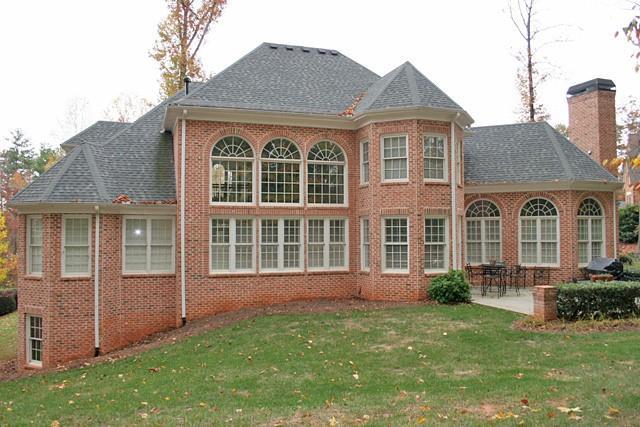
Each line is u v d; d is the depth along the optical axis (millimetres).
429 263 20500
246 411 9039
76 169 19750
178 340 16828
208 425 8367
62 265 18766
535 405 8352
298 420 8359
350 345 13797
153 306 20125
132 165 21344
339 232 22141
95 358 17969
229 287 20406
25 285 19406
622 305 15266
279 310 19125
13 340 24859
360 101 22797
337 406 8992
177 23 36188
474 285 25688
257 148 20875
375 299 20750
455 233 20812
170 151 22562
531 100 37750
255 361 12859
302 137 21484
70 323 18750
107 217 19391
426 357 12273
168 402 10078
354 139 22172
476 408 8422
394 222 20672
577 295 15078
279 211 21094
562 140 26516
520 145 26656
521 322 15227
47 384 13906
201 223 20094
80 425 9148
